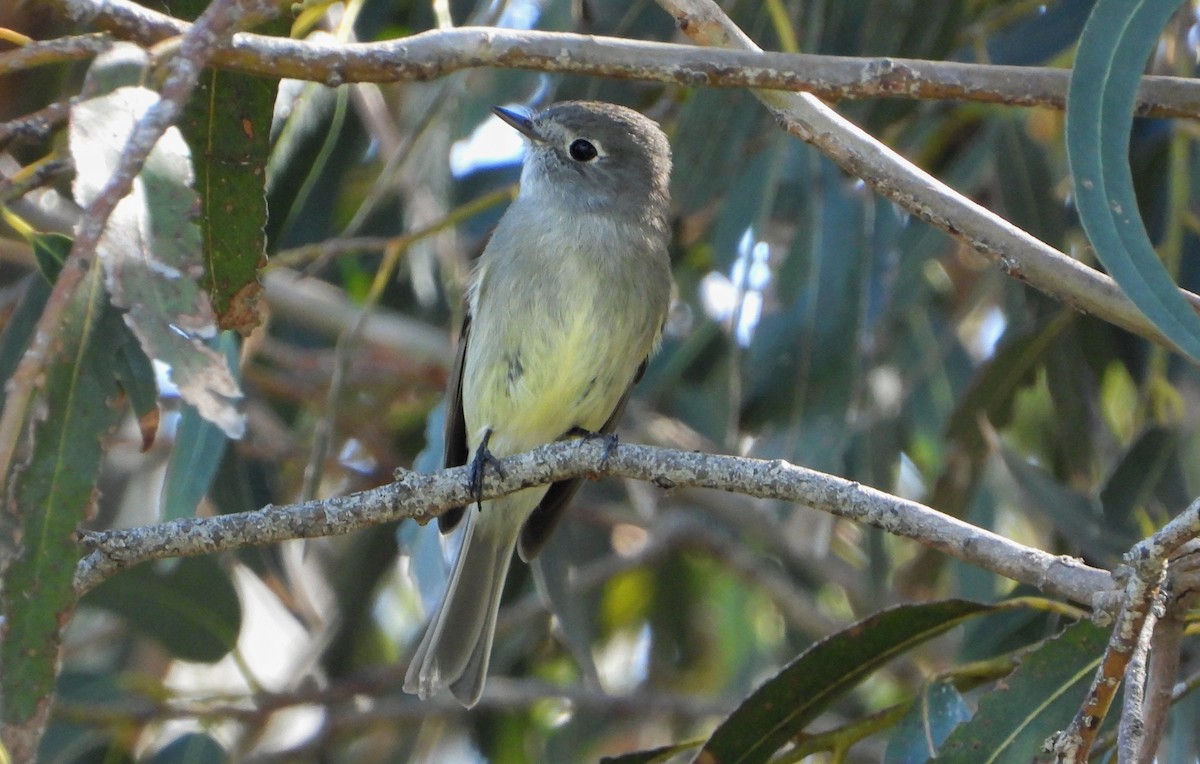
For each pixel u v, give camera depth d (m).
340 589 12.80
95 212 4.98
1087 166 6.04
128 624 11.38
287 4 6.28
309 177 9.54
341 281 13.68
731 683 14.29
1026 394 13.10
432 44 6.55
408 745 13.67
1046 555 6.59
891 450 12.01
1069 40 10.19
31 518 6.14
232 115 7.31
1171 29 11.18
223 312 7.46
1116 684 5.62
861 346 10.32
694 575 14.86
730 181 10.84
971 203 6.91
